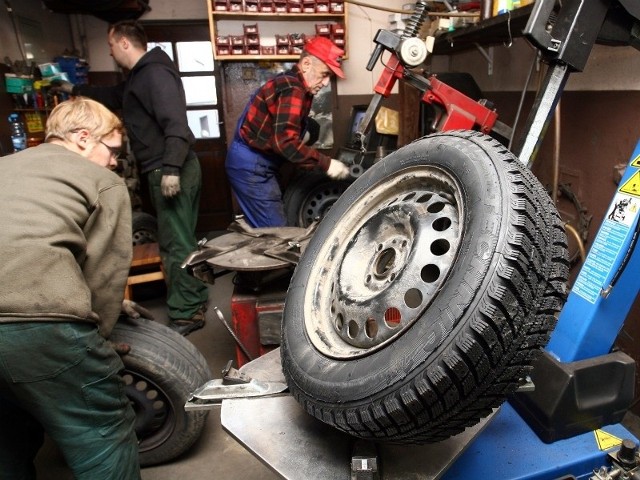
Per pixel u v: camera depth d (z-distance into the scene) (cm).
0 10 261
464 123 181
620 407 96
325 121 355
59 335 95
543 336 62
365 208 96
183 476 150
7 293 90
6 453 117
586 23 104
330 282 91
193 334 239
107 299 119
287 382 79
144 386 144
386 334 69
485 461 86
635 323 153
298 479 68
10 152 250
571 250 184
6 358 92
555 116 167
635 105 151
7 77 251
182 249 230
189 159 227
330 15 325
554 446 90
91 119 126
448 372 55
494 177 67
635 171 97
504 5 183
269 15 319
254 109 241
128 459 115
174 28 370
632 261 93
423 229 74
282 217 262
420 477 68
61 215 98
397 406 58
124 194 121
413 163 87
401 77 187
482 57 267
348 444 75
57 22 338
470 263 60
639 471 84
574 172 182
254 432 79
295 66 239
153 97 204
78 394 101
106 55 367
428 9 200
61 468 154
